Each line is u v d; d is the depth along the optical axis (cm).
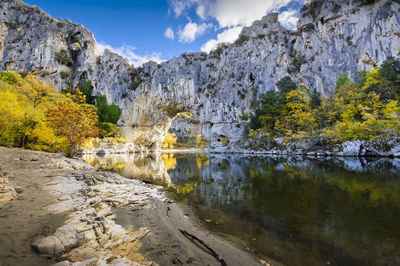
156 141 7488
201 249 367
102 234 365
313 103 3659
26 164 1112
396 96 2683
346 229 454
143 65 6719
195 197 811
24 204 452
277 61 5025
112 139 5688
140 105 6438
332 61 4184
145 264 297
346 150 2578
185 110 6656
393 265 310
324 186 914
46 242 273
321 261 331
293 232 449
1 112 1639
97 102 6000
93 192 668
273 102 4238
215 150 5453
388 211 556
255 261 332
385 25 3666
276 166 1788
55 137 2034
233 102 5588
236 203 704
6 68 5812
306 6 4969
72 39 6769
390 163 1703
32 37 6069
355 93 3094
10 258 238
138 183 1067
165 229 456
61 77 6144
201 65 6375
